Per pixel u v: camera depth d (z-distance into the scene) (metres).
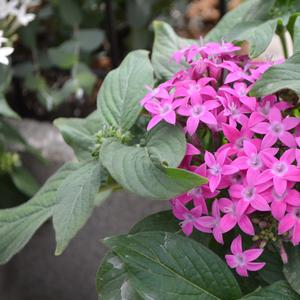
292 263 0.21
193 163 0.22
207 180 0.20
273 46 0.38
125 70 0.25
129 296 0.22
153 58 0.27
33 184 0.42
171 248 0.21
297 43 0.24
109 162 0.21
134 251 0.21
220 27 0.30
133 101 0.24
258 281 0.23
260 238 0.21
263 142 0.21
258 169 0.20
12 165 0.41
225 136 0.21
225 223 0.21
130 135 0.24
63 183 0.23
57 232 0.22
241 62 0.25
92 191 0.22
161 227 0.23
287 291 0.21
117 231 0.42
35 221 0.24
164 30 0.28
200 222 0.21
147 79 0.25
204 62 0.23
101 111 0.25
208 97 0.22
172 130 0.21
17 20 0.40
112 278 0.22
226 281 0.21
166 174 0.20
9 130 0.40
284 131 0.21
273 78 0.21
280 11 0.29
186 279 0.21
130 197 0.41
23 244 0.24
